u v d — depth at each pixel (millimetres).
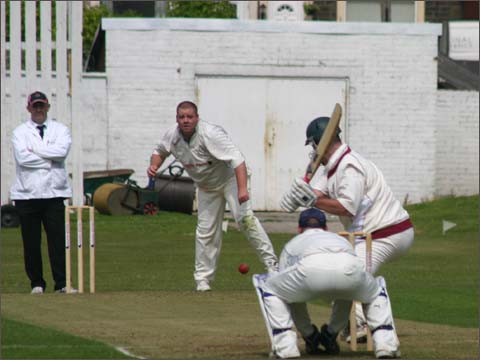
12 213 77188
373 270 33906
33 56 81375
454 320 39000
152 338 33469
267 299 29984
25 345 31594
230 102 92688
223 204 46312
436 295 46375
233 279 52219
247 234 45750
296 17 113312
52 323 36281
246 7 113250
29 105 45969
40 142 45156
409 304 43344
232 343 32688
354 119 93500
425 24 93188
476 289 48812
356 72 93375
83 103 91938
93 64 109625
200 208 46281
